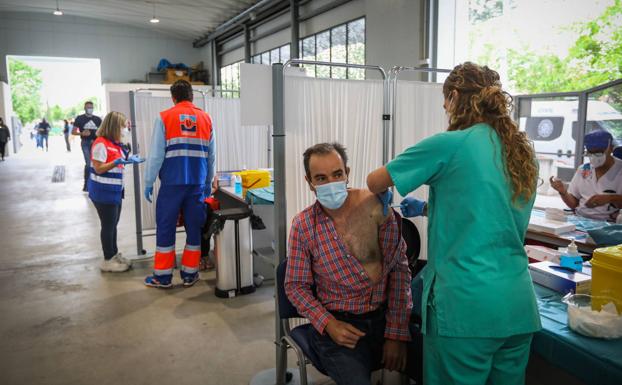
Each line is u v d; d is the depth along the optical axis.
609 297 1.40
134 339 2.67
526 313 1.18
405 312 1.55
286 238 1.99
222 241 3.25
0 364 2.39
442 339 1.20
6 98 13.91
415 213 1.59
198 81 12.84
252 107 1.85
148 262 4.12
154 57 13.67
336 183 1.44
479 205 1.14
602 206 2.61
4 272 3.87
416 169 1.20
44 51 12.85
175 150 3.21
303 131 2.01
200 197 3.40
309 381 2.18
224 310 3.08
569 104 3.88
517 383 1.25
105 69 13.33
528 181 1.17
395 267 1.58
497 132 1.18
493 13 5.91
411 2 4.80
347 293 1.53
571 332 1.38
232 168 4.35
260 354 2.49
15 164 12.84
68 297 3.31
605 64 5.54
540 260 1.98
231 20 10.17
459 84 1.23
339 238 1.50
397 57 5.09
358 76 6.67
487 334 1.14
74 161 13.77
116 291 3.43
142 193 4.26
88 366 2.37
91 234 5.16
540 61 6.03
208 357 2.46
